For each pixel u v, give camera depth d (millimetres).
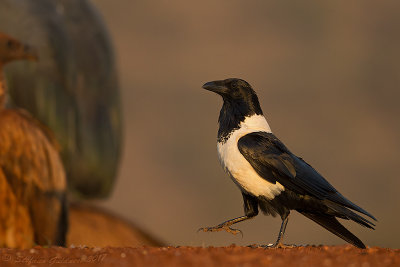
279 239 6941
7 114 12156
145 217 43500
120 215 17328
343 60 61531
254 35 62531
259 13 64812
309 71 59250
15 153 11742
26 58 12656
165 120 54094
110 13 63562
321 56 60594
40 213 11938
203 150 51781
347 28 64312
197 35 62562
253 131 7160
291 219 37281
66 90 16344
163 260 5887
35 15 16172
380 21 65188
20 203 11625
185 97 56812
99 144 16922
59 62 16219
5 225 11414
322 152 52125
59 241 12422
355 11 65688
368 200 48469
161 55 60594
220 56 60344
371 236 33000
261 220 37156
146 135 52469
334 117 55438
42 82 15984
